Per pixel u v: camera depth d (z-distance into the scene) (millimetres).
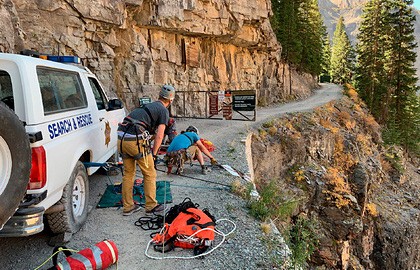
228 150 10258
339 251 15664
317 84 60156
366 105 46188
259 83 31688
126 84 16562
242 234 4750
